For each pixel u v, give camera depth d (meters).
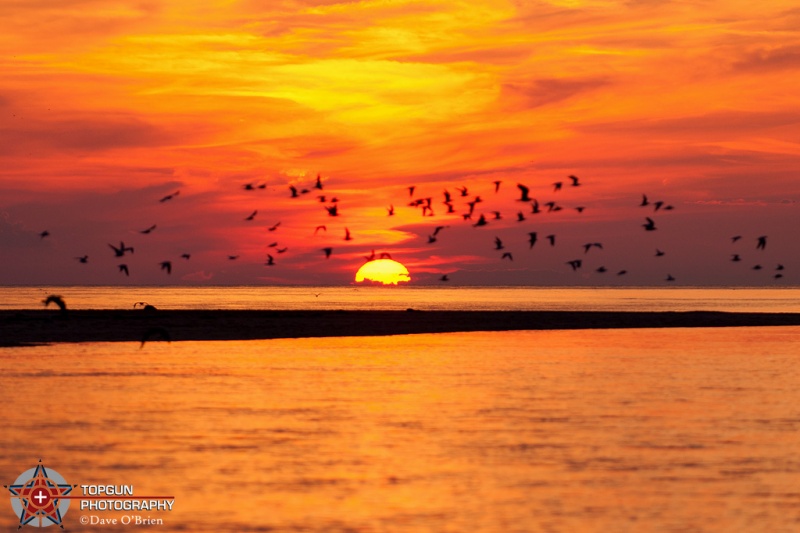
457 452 69.00
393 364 124.62
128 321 193.00
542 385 104.44
